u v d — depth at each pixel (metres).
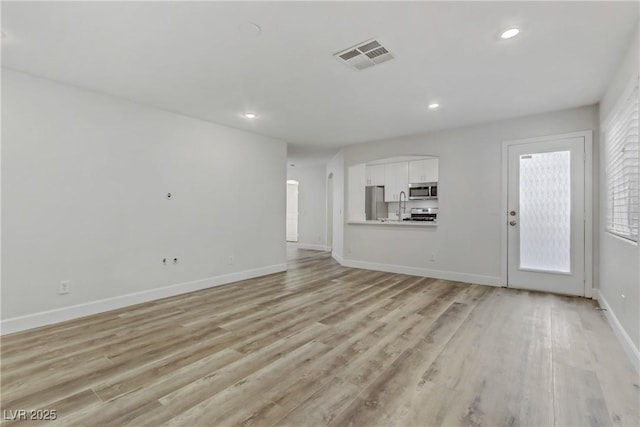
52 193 2.91
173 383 1.87
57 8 1.85
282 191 5.41
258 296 3.79
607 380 1.89
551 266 3.88
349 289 4.12
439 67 2.62
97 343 2.44
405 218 7.17
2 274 2.64
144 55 2.44
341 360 2.15
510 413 1.59
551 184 3.87
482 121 4.20
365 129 4.63
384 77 2.83
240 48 2.34
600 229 3.46
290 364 2.10
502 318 2.96
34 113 2.80
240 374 1.97
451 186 4.63
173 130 3.86
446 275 4.68
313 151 6.41
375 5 1.83
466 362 2.12
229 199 4.54
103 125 3.25
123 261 3.40
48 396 1.74
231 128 4.55
